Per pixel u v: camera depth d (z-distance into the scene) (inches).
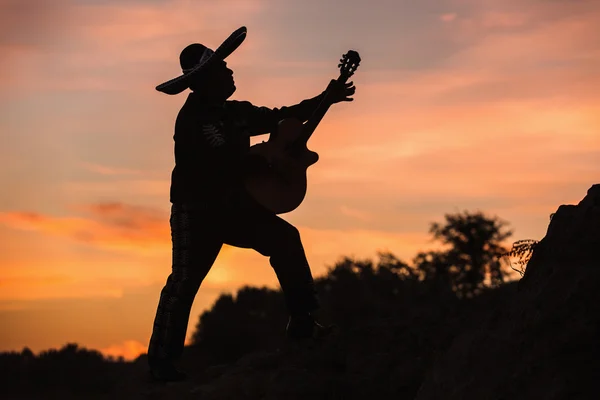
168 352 277.0
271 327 1353.3
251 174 269.9
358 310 991.0
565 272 217.3
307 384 267.9
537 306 217.0
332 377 272.7
